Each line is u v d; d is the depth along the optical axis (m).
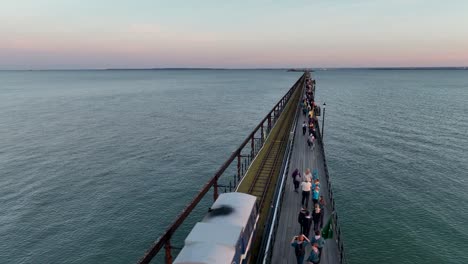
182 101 136.75
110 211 34.31
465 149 54.28
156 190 39.72
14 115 97.50
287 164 21.08
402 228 29.34
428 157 50.03
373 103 118.19
